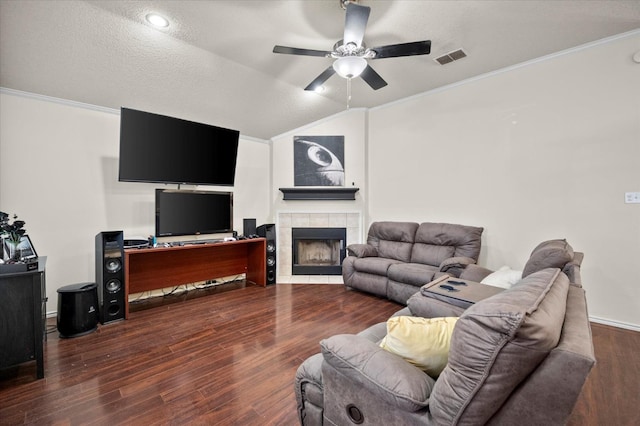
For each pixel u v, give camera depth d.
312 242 5.01
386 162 4.52
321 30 2.52
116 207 3.39
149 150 3.22
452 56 3.10
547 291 0.98
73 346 2.39
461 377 0.80
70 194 3.10
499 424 0.81
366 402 1.04
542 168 3.16
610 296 2.79
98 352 2.29
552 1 2.26
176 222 3.58
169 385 1.89
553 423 0.75
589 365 0.69
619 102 2.73
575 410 1.66
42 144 2.94
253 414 1.63
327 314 3.09
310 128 4.74
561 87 3.02
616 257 2.76
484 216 3.58
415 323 1.12
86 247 3.19
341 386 1.13
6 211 2.77
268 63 3.05
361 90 3.92
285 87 3.63
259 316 3.04
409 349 1.09
